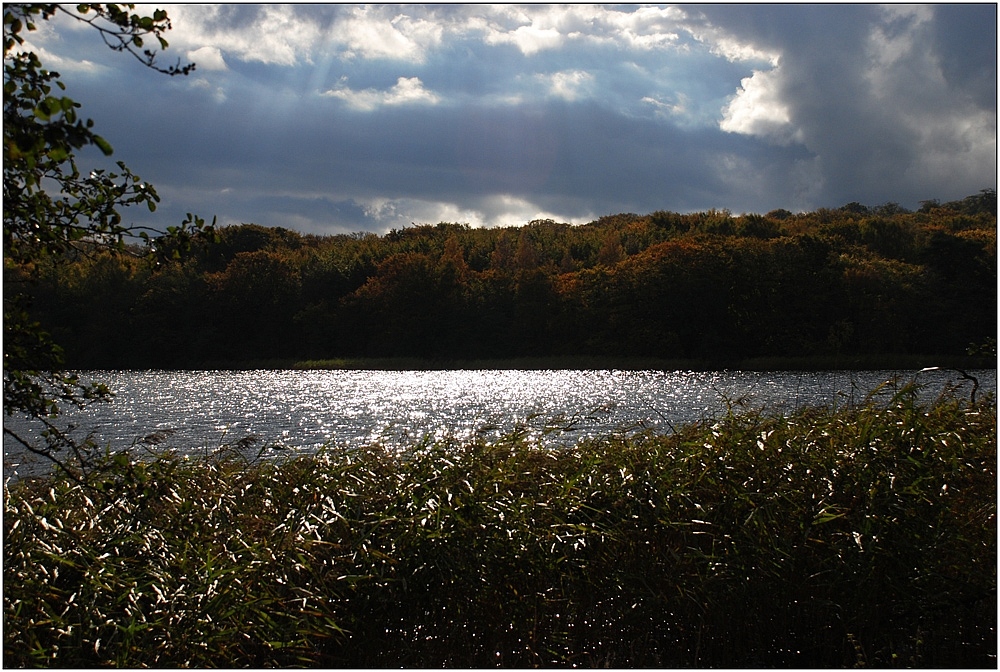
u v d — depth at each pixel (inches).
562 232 5388.8
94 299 3211.1
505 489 291.1
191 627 213.3
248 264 3580.2
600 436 358.3
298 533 256.1
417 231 5659.5
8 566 223.5
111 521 265.0
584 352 3097.9
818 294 2780.5
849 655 236.4
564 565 263.0
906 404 291.1
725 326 2874.0
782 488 270.1
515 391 1851.6
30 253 193.0
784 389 1557.6
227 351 3361.2
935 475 269.4
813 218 4761.3
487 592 252.5
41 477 327.0
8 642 196.2
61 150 144.0
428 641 247.3
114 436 1011.9
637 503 273.7
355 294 3560.5
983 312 2603.3
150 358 3250.5
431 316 3366.1
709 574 253.0
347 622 245.8
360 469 317.4
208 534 270.1
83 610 214.7
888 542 249.1
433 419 1246.9
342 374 2751.0
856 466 269.0
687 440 316.8
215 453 371.9
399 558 253.9
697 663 239.9
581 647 246.2
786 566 249.6
